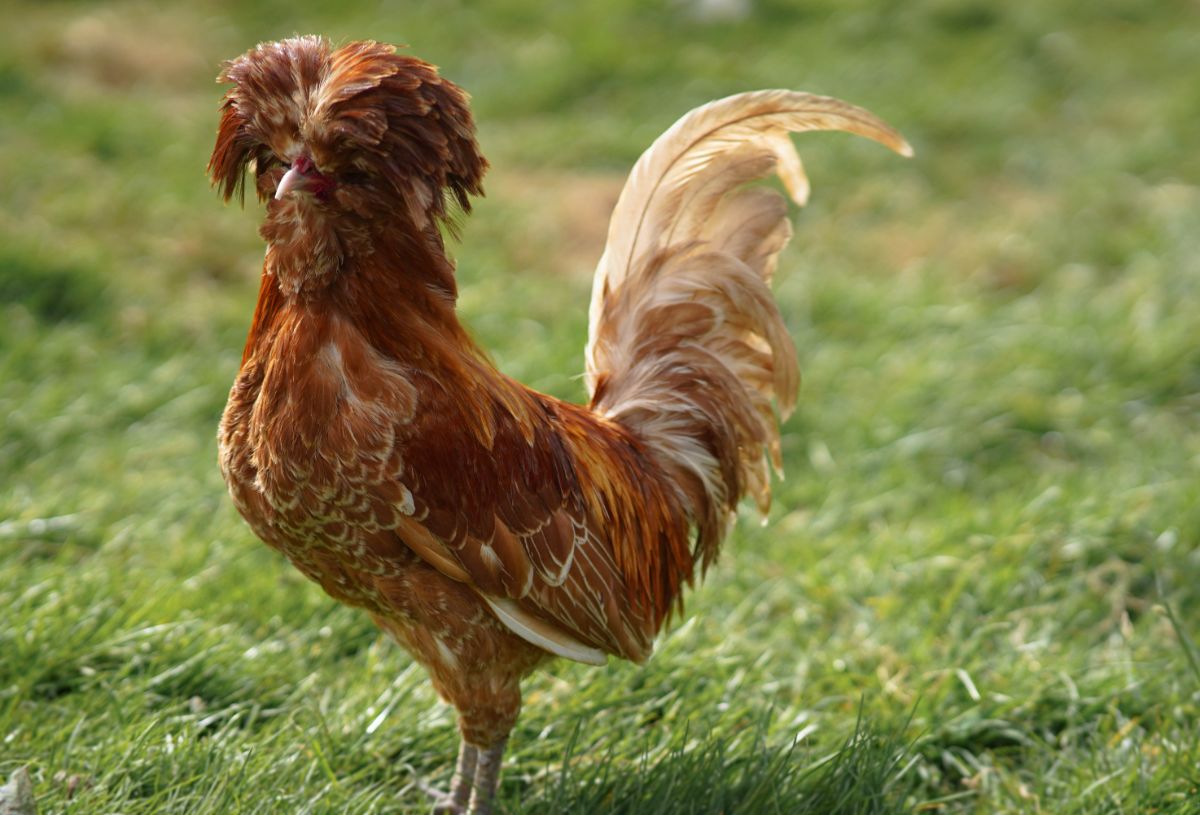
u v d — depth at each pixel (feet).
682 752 19.15
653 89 56.54
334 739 19.62
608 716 21.15
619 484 18.53
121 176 43.52
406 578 16.11
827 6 65.57
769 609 25.27
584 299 39.14
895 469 30.86
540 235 43.86
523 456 16.61
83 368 32.91
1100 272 43.11
